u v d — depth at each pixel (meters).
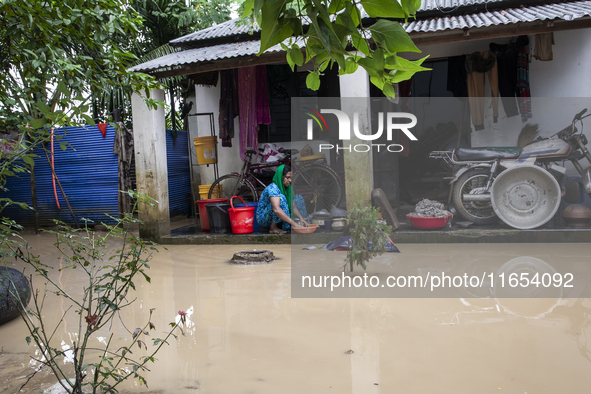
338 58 1.01
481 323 3.13
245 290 4.16
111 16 3.84
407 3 1.15
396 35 1.04
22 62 3.59
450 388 2.21
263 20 0.96
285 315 3.40
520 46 6.92
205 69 6.80
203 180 9.70
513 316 3.27
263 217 6.95
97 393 2.23
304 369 2.47
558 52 7.02
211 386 2.29
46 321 3.47
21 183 9.73
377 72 1.13
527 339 2.82
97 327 2.13
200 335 3.03
